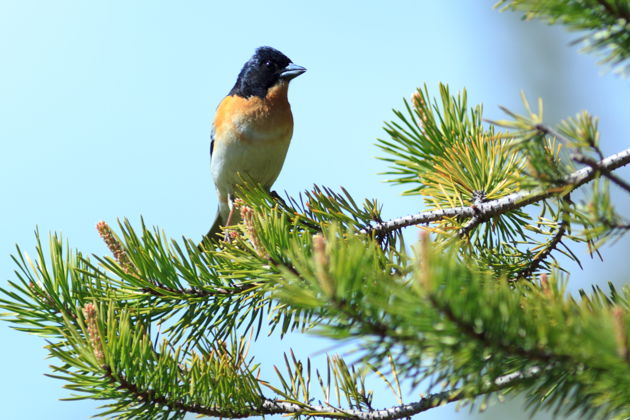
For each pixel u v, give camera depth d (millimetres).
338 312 3947
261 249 5895
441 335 3787
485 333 3795
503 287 3953
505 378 4328
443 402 5375
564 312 4078
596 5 3994
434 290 3637
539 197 6406
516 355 3873
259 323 6809
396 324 3887
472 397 4137
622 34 4039
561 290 4352
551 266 6980
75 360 5512
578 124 4543
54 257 6652
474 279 3912
